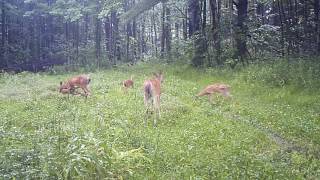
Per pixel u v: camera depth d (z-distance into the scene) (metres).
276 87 19.89
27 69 46.50
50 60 48.84
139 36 57.91
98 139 10.49
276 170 9.46
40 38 49.31
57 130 12.09
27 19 49.19
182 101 18.53
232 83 22.44
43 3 48.75
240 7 28.62
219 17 29.55
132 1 46.75
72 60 45.47
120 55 49.25
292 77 20.09
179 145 11.45
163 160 10.14
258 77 21.58
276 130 13.57
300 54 25.78
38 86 25.31
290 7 28.92
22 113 15.96
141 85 23.86
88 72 37.81
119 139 11.72
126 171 9.14
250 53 28.89
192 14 35.12
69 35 51.66
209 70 26.75
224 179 8.96
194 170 9.50
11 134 11.93
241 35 27.70
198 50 29.80
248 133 12.92
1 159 9.12
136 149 10.16
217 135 12.62
